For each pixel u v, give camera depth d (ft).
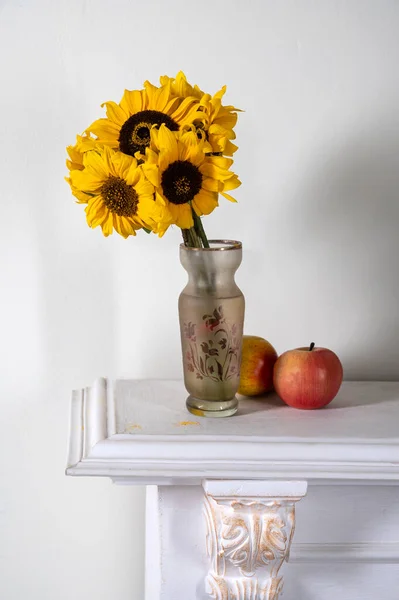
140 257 3.85
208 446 2.91
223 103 3.72
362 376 4.00
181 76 2.93
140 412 3.26
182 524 3.28
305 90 3.73
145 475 2.84
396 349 3.99
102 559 4.15
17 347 3.89
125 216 2.80
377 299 3.94
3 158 3.72
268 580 3.09
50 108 3.69
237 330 3.10
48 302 3.86
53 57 3.65
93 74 3.67
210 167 2.81
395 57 3.72
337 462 2.90
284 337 3.95
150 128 2.79
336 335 3.96
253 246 3.85
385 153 3.80
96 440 2.95
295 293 3.91
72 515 4.09
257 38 3.68
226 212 3.81
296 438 2.98
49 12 3.62
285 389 3.24
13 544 4.08
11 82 3.66
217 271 3.00
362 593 3.48
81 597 4.17
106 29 3.65
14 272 3.83
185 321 3.09
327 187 3.81
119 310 3.90
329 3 3.67
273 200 3.81
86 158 2.75
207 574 3.30
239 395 3.53
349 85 3.73
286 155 3.78
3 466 4.00
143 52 3.67
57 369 3.93
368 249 3.89
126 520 4.12
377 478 2.88
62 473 4.03
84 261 3.84
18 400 3.94
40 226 3.79
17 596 4.14
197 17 3.65
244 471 2.85
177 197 2.77
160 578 3.31
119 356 3.94
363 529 3.37
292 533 3.00
